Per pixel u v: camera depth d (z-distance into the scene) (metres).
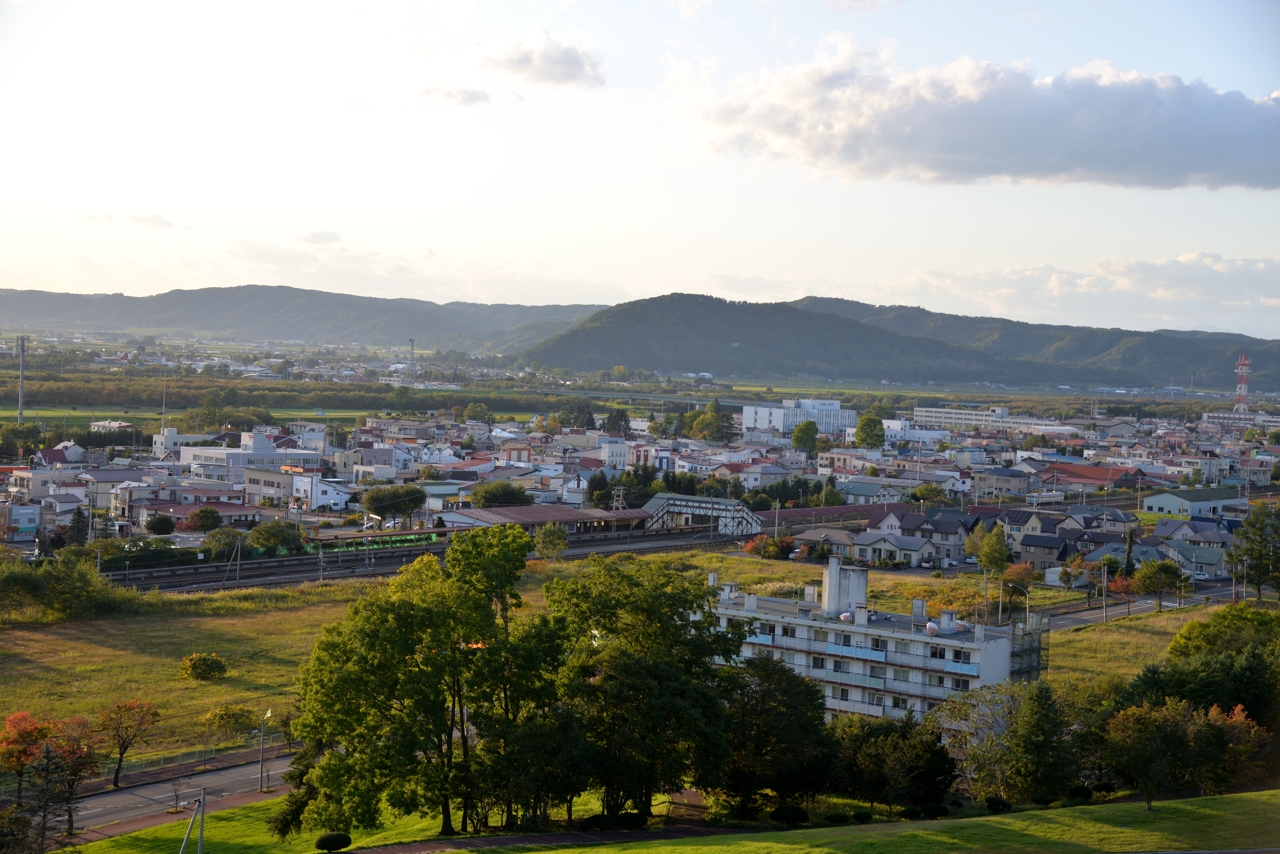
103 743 83.88
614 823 68.06
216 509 199.50
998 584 162.75
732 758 71.88
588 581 76.75
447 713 70.69
